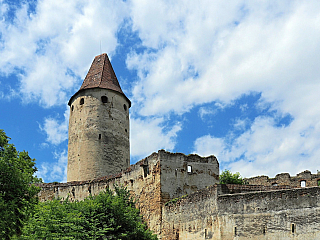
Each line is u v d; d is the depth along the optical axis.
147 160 38.50
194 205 30.88
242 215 26.77
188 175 37.16
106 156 48.62
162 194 35.62
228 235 27.05
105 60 55.81
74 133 50.28
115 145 49.75
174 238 32.53
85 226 30.95
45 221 27.94
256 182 52.16
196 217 30.38
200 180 37.44
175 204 33.25
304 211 24.28
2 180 28.78
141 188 38.62
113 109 51.06
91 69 55.38
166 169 36.53
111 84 52.75
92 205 33.56
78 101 51.44
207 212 29.20
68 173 49.47
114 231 32.44
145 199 37.69
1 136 30.66
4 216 26.48
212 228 28.38
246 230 26.30
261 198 26.23
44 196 46.03
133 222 34.00
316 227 23.59
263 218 25.81
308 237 23.75
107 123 49.97
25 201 28.95
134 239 33.03
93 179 45.16
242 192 29.27
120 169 49.34
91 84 52.16
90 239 29.70
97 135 49.00
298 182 50.16
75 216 30.73
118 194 38.41
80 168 48.19
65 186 45.62
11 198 28.62
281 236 24.78
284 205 25.14
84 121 49.81
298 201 24.66
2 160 29.16
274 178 51.34
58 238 26.78
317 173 49.88
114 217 33.28
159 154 36.81
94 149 48.38
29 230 27.09
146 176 38.22
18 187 29.48
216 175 38.22
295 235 24.25
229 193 28.88
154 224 35.50
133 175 40.16
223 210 27.80
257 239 25.69
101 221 32.53
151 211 36.38
